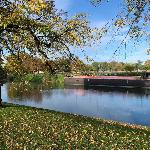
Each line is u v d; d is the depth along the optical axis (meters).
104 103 57.91
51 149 15.95
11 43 25.64
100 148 16.48
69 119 25.78
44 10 23.30
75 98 66.12
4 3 21.94
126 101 59.62
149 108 50.69
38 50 24.97
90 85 101.62
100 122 27.11
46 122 23.55
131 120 41.50
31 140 17.64
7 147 16.08
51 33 23.89
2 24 21.33
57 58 26.09
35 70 27.73
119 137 19.23
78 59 25.94
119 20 17.47
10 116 26.36
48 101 60.88
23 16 22.61
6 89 84.94
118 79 94.75
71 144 17.09
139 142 18.27
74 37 24.11
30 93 73.38
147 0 16.95
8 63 27.95
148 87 86.62
